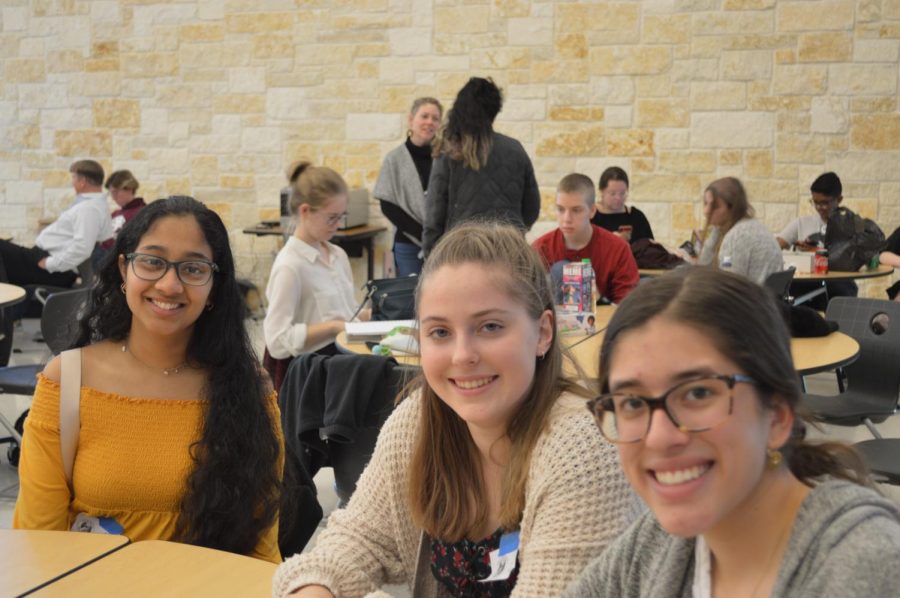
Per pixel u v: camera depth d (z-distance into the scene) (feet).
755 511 3.55
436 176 16.65
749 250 17.93
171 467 7.12
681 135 25.49
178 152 29.35
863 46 24.18
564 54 25.93
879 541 3.23
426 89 27.07
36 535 6.46
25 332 25.12
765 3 24.57
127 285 7.15
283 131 28.40
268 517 7.38
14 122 30.60
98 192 24.39
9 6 30.14
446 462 5.59
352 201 26.71
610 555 4.17
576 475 5.06
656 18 25.25
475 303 5.17
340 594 5.67
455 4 26.50
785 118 24.85
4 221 31.17
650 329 3.49
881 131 24.34
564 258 14.89
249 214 29.04
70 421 7.07
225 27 28.43
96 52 29.60
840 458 3.71
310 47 27.84
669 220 25.84
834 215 20.24
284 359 12.52
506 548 5.40
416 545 5.93
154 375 7.26
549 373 5.44
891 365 13.41
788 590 3.37
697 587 3.72
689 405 3.43
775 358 3.46
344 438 9.52
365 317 13.41
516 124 26.45
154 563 6.04
